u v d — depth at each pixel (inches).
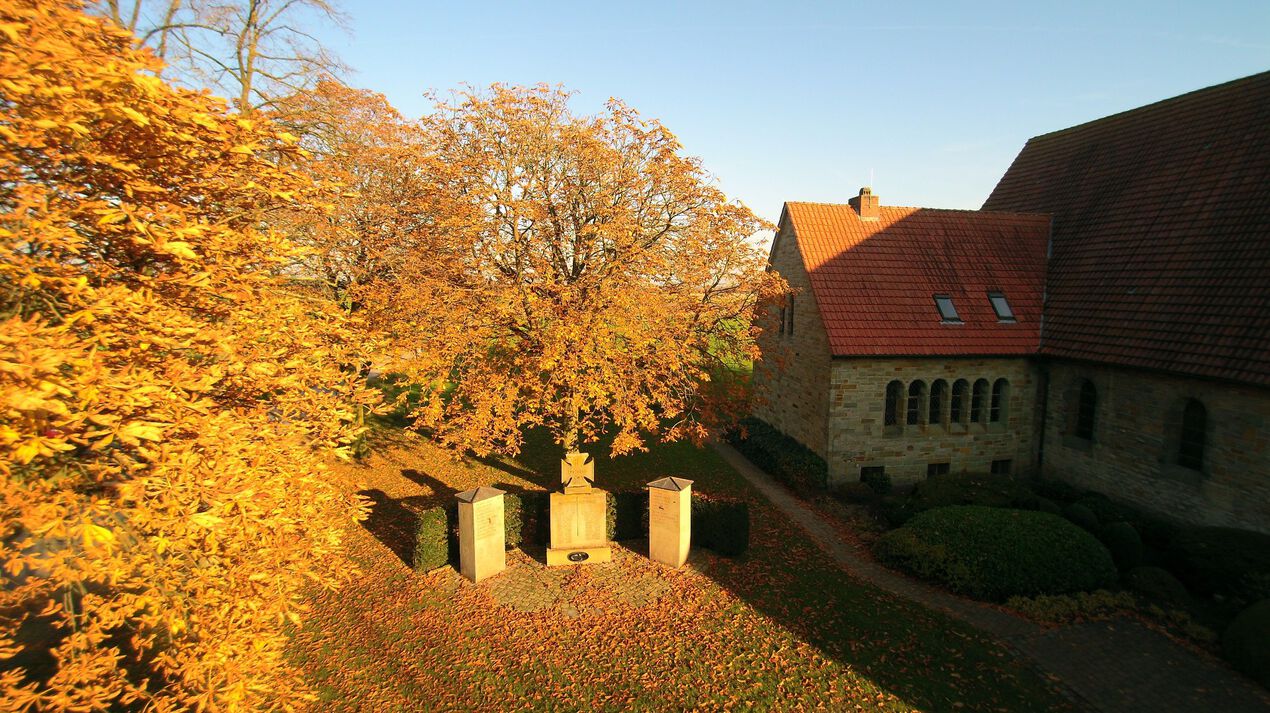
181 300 273.6
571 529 539.8
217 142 268.2
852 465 722.8
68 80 203.8
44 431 189.5
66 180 239.8
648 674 388.5
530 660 403.5
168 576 245.9
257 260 312.3
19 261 205.5
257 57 735.7
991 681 379.6
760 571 522.6
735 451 905.5
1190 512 559.2
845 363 709.9
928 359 719.1
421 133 565.0
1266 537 476.7
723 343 614.2
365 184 697.6
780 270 878.4
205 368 253.0
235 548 254.1
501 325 543.8
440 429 590.2
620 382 533.3
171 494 218.5
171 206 251.9
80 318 208.1
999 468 759.1
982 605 468.8
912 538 522.0
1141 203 721.0
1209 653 407.2
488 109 519.5
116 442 238.7
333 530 309.7
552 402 547.2
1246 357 503.2
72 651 221.9
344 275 722.2
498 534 518.0
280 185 295.9
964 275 784.3
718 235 574.9
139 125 230.8
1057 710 354.0
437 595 484.1
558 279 555.5
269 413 327.0
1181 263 620.1
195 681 243.4
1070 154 897.5
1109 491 649.0
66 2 249.3
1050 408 730.8
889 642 418.9
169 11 660.1
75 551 242.8
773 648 412.5
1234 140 650.8
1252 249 556.7
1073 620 446.0
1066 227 817.5
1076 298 725.3
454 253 534.6
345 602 476.7
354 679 387.9
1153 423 596.1
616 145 569.6
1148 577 480.1
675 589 490.6
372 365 565.6
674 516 526.6
